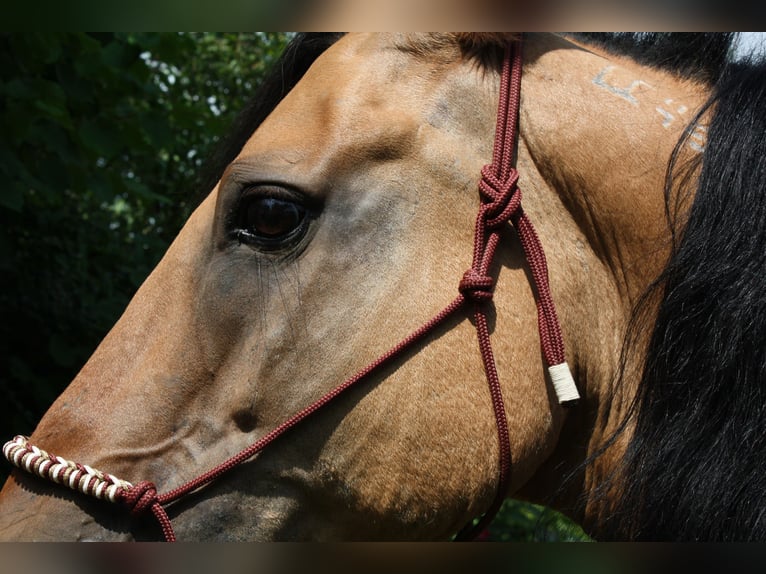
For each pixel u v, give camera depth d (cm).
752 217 134
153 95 397
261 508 134
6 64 319
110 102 381
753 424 128
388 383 135
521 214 142
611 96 152
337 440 135
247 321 137
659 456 134
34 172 363
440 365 136
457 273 139
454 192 142
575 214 150
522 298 141
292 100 150
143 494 129
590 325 148
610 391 149
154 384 137
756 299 131
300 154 140
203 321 138
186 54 435
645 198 146
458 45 152
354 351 135
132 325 143
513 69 150
